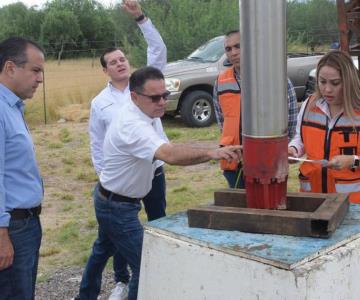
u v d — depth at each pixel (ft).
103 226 11.51
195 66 38.52
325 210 7.53
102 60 14.33
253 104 7.37
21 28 150.41
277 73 7.25
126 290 13.96
